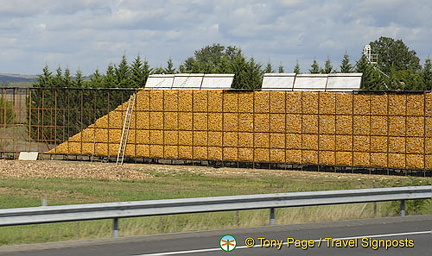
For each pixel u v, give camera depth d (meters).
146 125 45.28
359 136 39.88
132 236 15.81
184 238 15.50
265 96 42.16
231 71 61.78
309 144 41.03
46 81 59.75
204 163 47.03
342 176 38.84
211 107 43.56
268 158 42.00
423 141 38.34
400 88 67.19
